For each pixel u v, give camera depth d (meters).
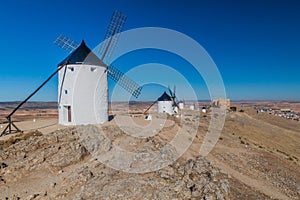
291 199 19.73
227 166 25.12
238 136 45.28
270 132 58.34
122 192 14.98
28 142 23.83
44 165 20.12
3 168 19.47
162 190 15.28
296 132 63.25
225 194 16.27
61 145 23.73
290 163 31.50
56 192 15.81
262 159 30.08
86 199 14.36
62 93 33.81
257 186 20.86
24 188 16.81
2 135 26.91
